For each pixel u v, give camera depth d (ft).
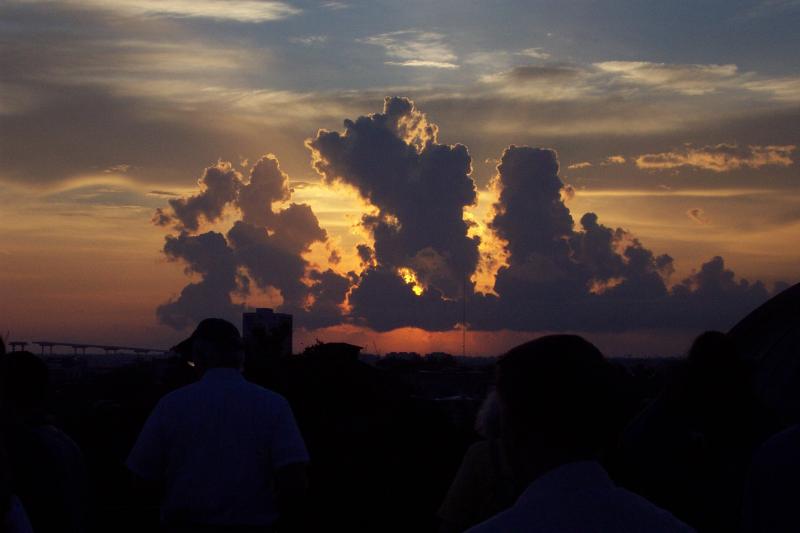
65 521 17.28
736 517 14.85
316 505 43.24
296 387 49.85
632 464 15.88
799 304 21.45
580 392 7.16
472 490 15.93
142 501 37.37
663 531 7.01
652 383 16.76
